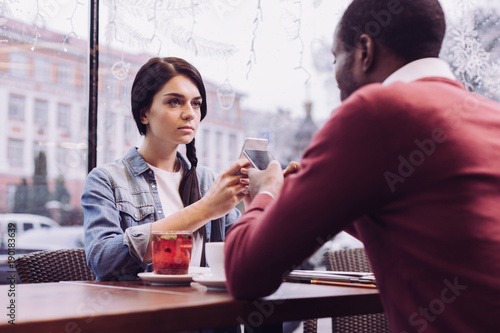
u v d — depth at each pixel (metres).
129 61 2.35
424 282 0.84
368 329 1.87
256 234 0.90
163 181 1.81
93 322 0.77
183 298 0.96
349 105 0.87
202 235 1.74
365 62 1.02
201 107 1.88
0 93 3.68
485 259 0.81
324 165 0.87
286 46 2.39
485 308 0.80
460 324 0.81
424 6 0.99
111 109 2.35
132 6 2.33
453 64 2.38
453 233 0.82
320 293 1.07
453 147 0.84
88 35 2.32
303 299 0.99
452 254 0.82
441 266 0.83
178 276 1.17
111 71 2.34
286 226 0.88
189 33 2.35
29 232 6.88
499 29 2.40
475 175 0.83
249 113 2.41
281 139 2.42
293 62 2.39
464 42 2.38
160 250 1.23
